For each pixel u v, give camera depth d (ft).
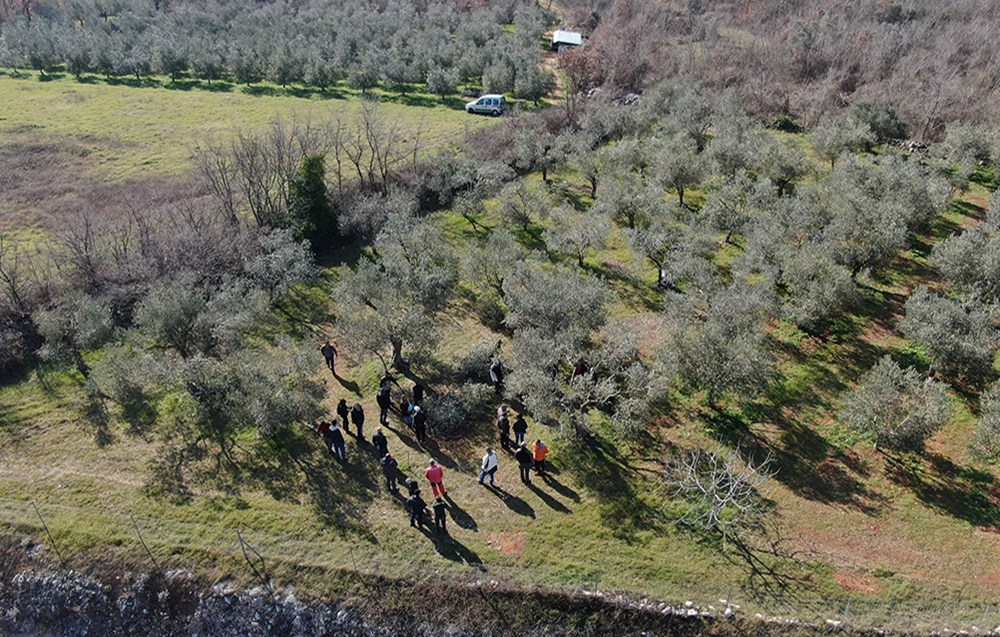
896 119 176.35
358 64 234.58
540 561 74.69
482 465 83.66
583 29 279.28
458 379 102.73
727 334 91.91
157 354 105.29
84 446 94.12
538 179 165.58
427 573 73.92
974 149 155.12
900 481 81.71
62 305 112.47
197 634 73.61
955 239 110.32
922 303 95.25
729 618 68.59
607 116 174.60
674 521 77.77
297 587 74.38
